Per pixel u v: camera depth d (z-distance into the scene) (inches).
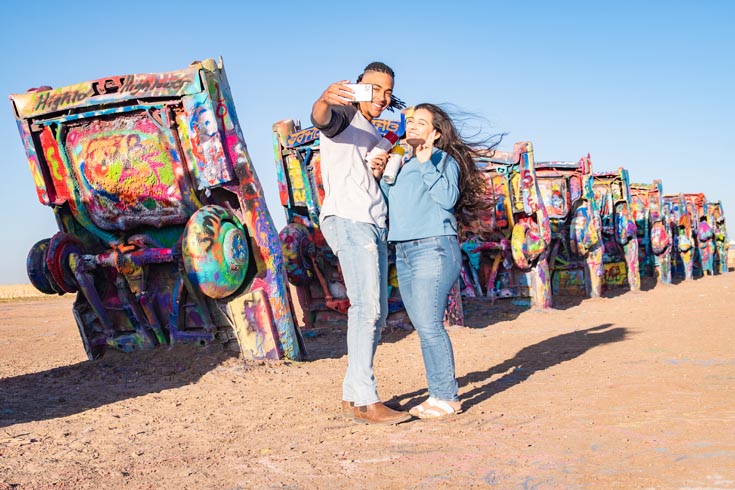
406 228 169.8
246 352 256.1
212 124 243.1
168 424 169.9
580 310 458.6
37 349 363.6
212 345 266.7
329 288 383.6
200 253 231.6
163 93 243.0
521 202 456.4
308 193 374.6
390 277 352.5
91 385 231.8
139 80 247.9
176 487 118.5
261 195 257.3
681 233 783.7
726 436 135.2
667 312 410.3
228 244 237.6
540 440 139.5
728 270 992.2
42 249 261.3
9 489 118.6
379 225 167.8
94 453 143.2
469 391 199.9
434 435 148.4
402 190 171.3
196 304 264.7
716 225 926.4
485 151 183.0
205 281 234.2
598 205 633.6
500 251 470.6
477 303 476.7
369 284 164.1
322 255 378.0
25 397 212.8
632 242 611.8
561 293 560.7
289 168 380.5
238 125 253.9
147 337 272.8
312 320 387.9
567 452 129.8
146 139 251.3
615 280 617.9
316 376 233.6
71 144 262.4
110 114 252.5
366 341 164.6
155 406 192.4
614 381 202.1
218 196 261.0
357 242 164.2
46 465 133.8
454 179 171.2
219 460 135.4
